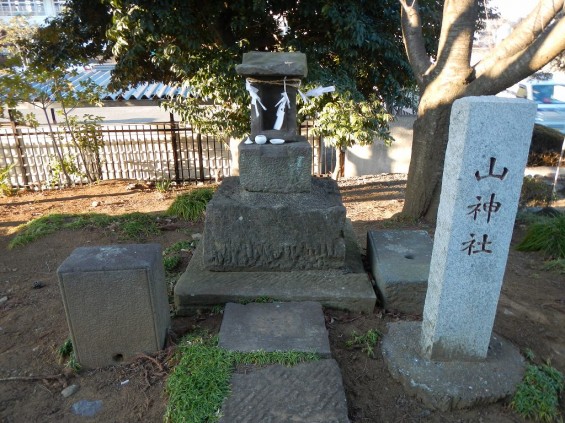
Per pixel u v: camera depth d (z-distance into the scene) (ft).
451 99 16.20
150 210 22.76
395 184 29.04
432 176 17.48
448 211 7.61
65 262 8.39
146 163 30.71
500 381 8.14
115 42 21.61
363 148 32.60
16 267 14.74
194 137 30.50
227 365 8.30
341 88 22.21
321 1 20.42
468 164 7.14
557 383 8.43
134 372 8.68
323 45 22.68
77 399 8.17
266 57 11.74
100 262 8.35
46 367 9.12
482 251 7.69
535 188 20.33
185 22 19.81
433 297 8.32
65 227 17.63
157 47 21.62
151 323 8.68
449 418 7.76
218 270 11.73
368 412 7.86
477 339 8.38
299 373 8.18
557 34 13.04
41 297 12.41
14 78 24.99
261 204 11.32
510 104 6.77
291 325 9.56
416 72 17.51
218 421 7.16
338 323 10.23
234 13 21.74
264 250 11.50
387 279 10.56
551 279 13.30
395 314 10.63
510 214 7.42
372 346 9.36
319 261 11.57
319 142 31.55
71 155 28.71
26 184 28.76
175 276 12.78
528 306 11.48
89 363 8.95
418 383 8.07
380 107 24.22
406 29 17.56
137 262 8.33
